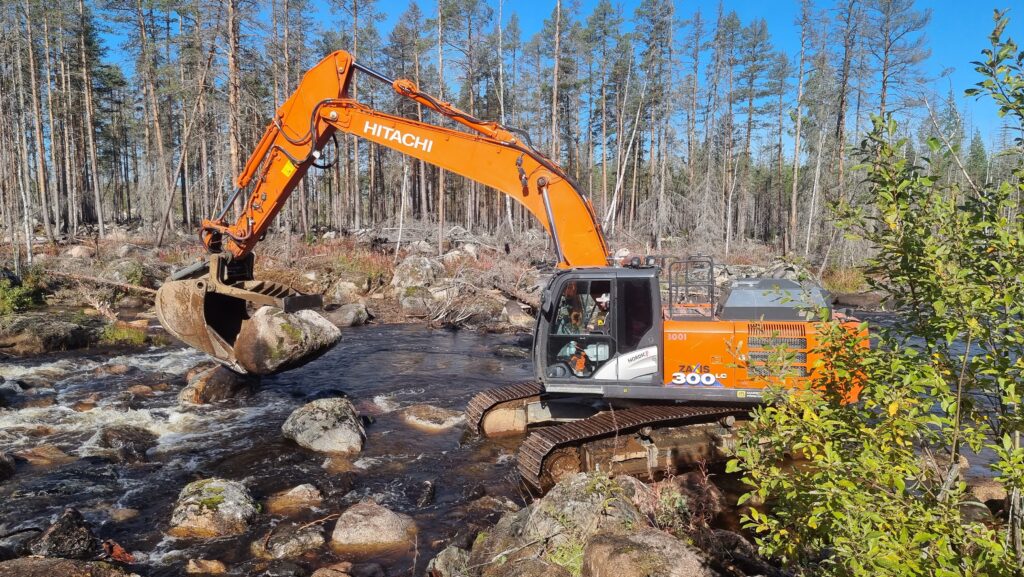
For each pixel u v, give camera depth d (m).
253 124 29.02
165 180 37.66
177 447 9.12
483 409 9.49
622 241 35.50
